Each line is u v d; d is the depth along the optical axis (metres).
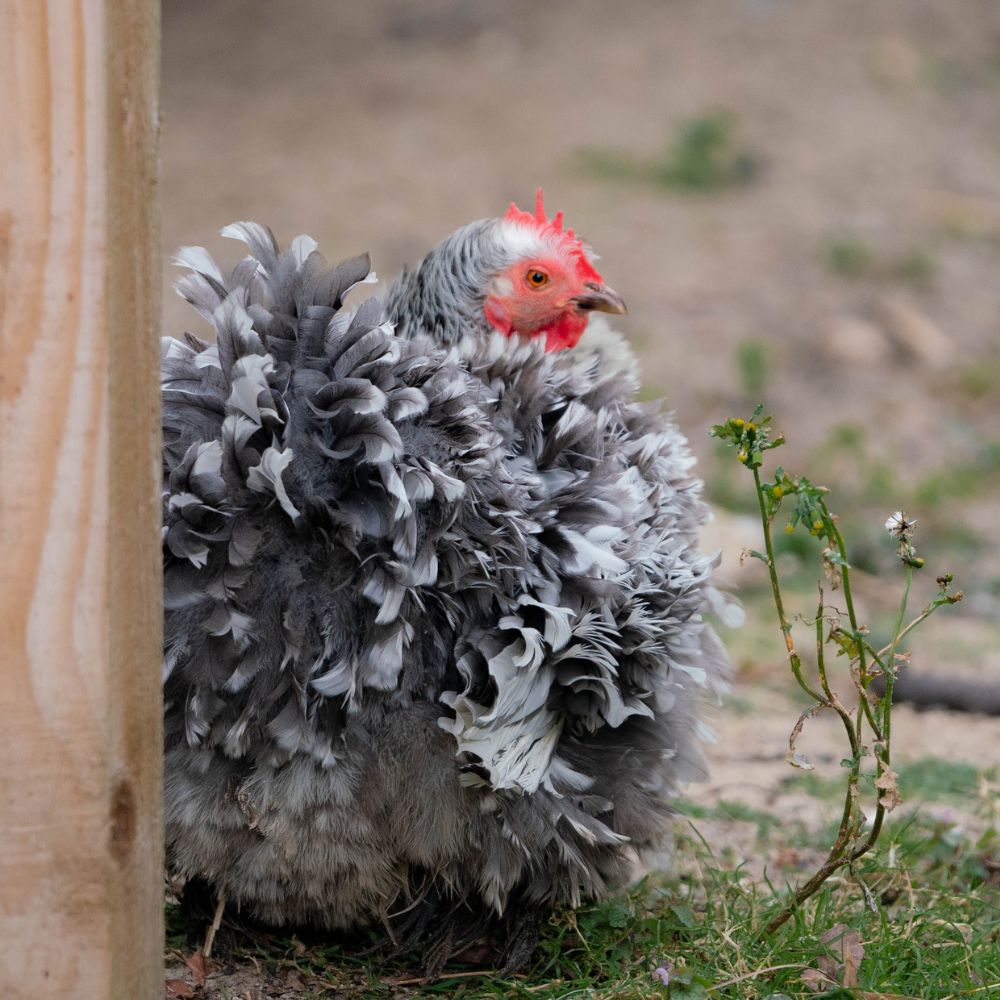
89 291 2.39
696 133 18.03
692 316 14.18
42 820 2.46
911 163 18.58
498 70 21.03
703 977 3.46
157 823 2.64
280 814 3.27
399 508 3.17
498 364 3.73
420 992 3.63
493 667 3.21
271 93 20.59
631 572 3.48
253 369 3.21
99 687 2.45
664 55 21.50
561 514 3.51
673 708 3.70
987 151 19.17
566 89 20.31
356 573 3.27
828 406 13.01
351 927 3.83
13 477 2.41
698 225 16.34
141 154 2.49
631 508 3.53
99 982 2.48
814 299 14.73
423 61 21.56
